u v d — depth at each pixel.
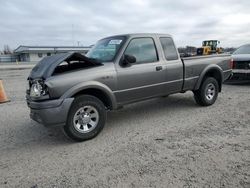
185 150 4.25
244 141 4.54
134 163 3.88
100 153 4.31
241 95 8.55
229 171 3.51
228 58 7.54
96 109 4.97
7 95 10.20
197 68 6.67
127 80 5.37
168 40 6.23
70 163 4.00
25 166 3.98
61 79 4.56
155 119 6.12
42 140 5.09
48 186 3.38
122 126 5.71
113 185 3.31
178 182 3.29
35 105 4.54
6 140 5.14
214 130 5.16
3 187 3.40
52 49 68.44
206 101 6.98
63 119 4.58
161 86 5.99
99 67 5.04
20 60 69.75
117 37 5.76
